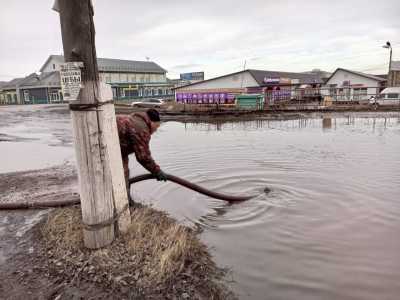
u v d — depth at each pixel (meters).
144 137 3.67
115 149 3.11
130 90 58.62
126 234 3.20
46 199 4.79
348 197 5.01
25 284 2.62
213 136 13.41
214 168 7.05
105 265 2.74
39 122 22.42
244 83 35.09
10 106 48.47
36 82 57.84
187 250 3.10
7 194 5.18
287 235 3.77
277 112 25.61
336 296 2.65
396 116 21.05
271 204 4.77
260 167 7.09
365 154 8.51
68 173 6.77
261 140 11.77
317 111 25.64
